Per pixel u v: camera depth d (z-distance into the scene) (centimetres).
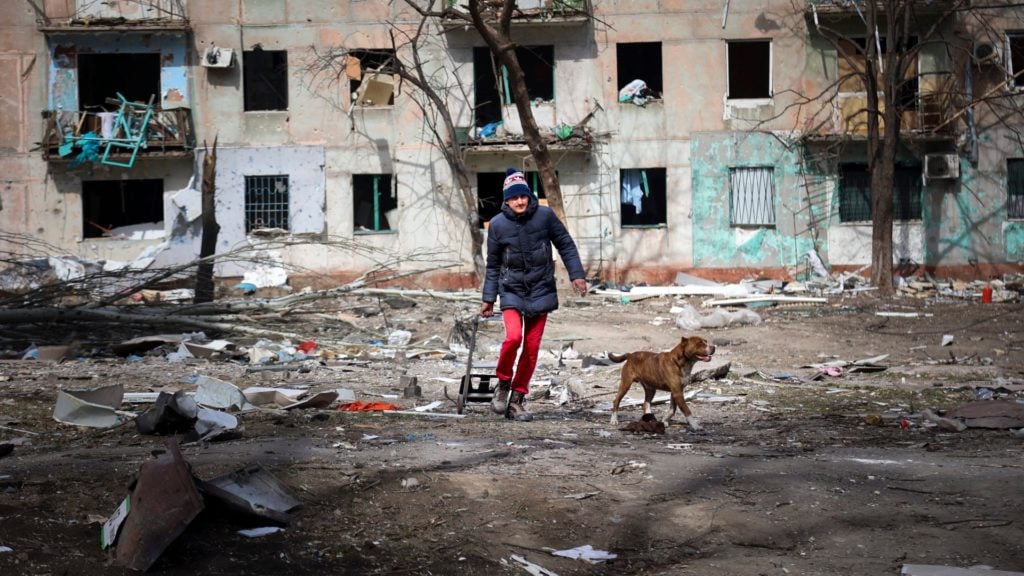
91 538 453
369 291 1830
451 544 472
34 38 2784
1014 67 2884
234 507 475
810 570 443
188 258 2811
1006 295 2467
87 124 2784
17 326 1628
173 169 2825
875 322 1988
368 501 525
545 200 2886
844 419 915
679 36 2820
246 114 2816
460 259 2841
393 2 2817
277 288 2788
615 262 2844
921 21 2800
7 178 2784
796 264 2834
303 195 2823
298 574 428
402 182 2831
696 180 2836
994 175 2834
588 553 466
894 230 2838
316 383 1131
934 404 1040
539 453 660
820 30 2722
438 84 2830
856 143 2825
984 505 533
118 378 1134
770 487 569
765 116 2825
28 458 632
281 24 2811
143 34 2791
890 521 508
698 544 481
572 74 2833
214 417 758
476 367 960
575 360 1430
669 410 968
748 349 1631
